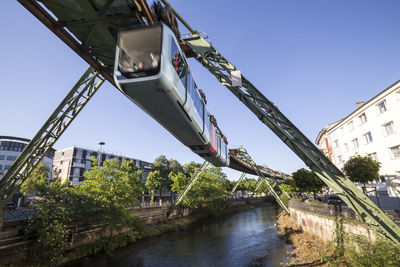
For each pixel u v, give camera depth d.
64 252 16.27
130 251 19.44
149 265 16.36
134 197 21.78
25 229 14.20
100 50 7.67
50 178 56.12
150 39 5.62
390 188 21.55
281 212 46.25
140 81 5.23
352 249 10.87
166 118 7.02
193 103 7.91
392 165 21.42
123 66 5.50
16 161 12.30
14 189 12.90
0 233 12.92
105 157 63.06
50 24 6.34
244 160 35.34
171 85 5.56
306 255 15.51
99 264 15.93
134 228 23.83
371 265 9.09
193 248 21.12
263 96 8.72
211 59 8.85
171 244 22.44
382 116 22.48
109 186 20.48
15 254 13.12
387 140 21.97
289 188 40.88
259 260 16.97
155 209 33.22
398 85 20.12
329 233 15.98
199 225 34.41
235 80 8.34
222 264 16.67
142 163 73.44
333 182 10.16
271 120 9.43
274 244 21.42
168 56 5.57
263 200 85.31
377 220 9.02
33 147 12.70
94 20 6.36
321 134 40.16
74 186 18.98
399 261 8.37
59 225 14.62
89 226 19.38
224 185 53.84
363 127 25.92
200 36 8.46
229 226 33.44
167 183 58.41
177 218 35.88
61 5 5.89
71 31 6.93
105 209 19.41
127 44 5.70
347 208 14.12
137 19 6.27
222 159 16.08
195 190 38.75
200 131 9.21
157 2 7.16
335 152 34.38
